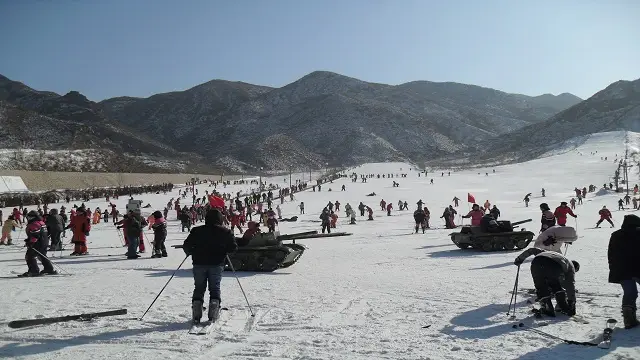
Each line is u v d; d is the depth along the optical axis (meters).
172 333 6.51
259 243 13.57
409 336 6.24
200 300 6.96
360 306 8.13
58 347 5.97
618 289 8.78
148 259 16.66
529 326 6.56
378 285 10.27
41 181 79.81
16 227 36.47
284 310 7.86
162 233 17.25
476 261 14.26
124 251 19.78
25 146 163.25
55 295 9.46
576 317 6.89
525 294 8.62
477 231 17.56
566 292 7.07
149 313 7.70
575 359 5.24
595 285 9.22
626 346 5.63
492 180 96.06
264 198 68.00
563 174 99.94
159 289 10.13
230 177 159.00
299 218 45.41
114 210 42.66
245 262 13.23
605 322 6.66
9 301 8.84
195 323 6.83
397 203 61.94
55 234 18.48
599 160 121.25
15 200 60.88
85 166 112.25
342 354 5.55
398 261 14.83
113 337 6.36
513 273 11.47
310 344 5.95
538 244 8.98
